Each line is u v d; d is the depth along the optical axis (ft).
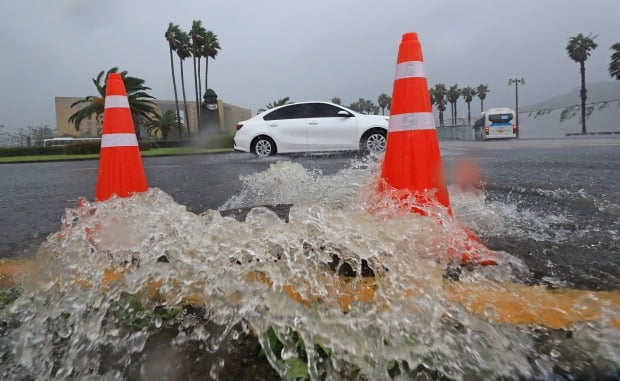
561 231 6.91
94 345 3.90
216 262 4.78
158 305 4.44
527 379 3.23
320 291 4.35
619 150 26.25
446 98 245.65
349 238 5.03
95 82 126.82
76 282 4.90
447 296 4.37
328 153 30.55
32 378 3.52
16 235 8.08
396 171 6.44
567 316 4.02
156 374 3.50
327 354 3.52
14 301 4.68
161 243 5.36
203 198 11.71
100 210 6.31
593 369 3.31
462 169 16.87
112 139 8.47
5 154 92.58
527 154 24.99
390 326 3.80
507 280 4.85
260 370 3.50
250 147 30.66
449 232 5.67
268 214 5.98
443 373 3.32
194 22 138.00
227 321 4.10
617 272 5.04
